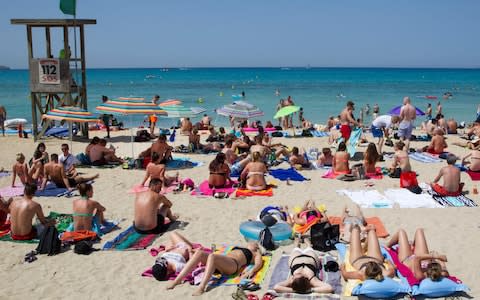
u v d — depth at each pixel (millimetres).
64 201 10055
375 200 10016
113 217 9086
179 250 6793
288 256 7055
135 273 6641
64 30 17891
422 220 8836
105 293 6066
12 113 33125
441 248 7535
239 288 6004
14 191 10711
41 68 17500
